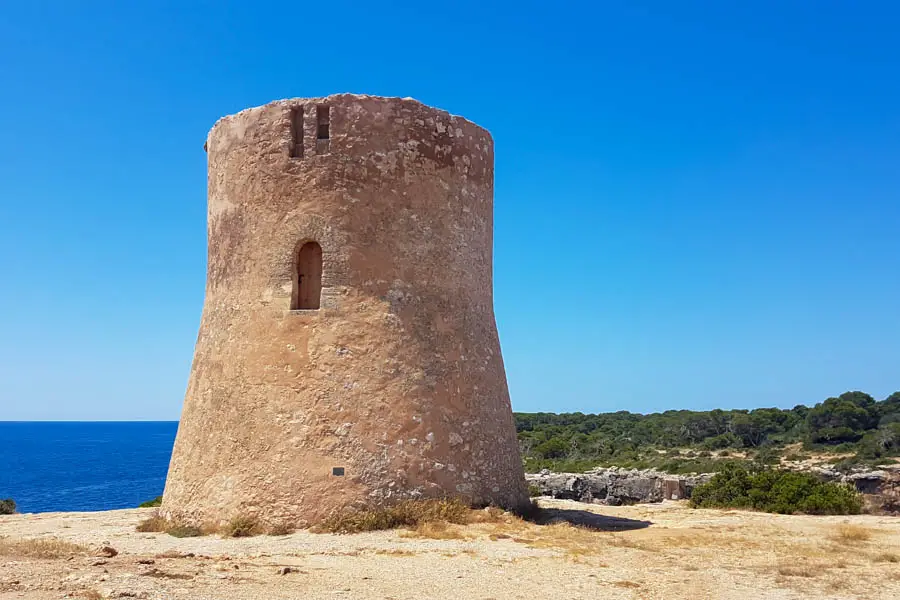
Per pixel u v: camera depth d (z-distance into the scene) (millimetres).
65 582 8422
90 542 12820
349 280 14758
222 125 16344
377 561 10906
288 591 8781
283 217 15133
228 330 15320
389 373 14453
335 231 14883
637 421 93000
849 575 11062
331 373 14281
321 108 15492
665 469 46406
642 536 14617
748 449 67250
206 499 14297
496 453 15719
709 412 81625
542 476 35281
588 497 33844
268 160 15430
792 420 78000
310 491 13617
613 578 10367
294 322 14656
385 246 15055
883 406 72438
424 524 13344
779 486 22531
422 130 15766
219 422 14805
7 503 30594
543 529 14055
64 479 101625
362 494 13641
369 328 14586
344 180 15047
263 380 14500
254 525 13516
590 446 68562
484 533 13172
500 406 16312
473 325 16062
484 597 8984
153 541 12953
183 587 8570
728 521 17906
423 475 14203
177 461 15570
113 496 77438
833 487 22422
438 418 14719
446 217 15898
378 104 15414
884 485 33594
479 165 16938
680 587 9992
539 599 9008
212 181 16594
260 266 15164
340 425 13992
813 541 14492
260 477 13883
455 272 15891
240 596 8359
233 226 15734
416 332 14961
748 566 11648
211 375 15383
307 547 11898
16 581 8391
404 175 15422
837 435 65812
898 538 15117
